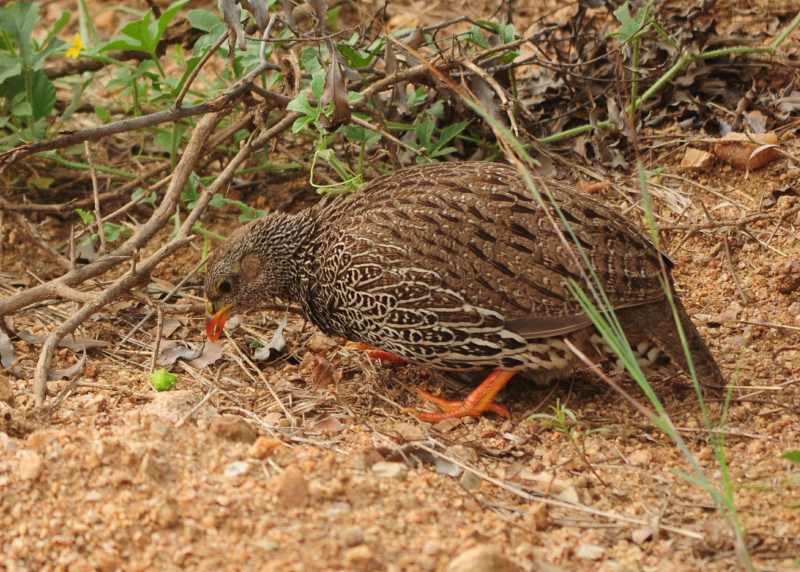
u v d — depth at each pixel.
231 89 11.38
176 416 9.38
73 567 7.59
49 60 16.12
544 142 12.83
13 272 12.55
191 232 12.53
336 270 9.86
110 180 13.42
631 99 12.95
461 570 7.21
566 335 9.47
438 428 9.63
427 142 12.62
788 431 9.29
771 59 13.17
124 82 13.01
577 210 9.54
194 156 11.98
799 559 7.68
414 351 9.83
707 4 13.40
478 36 12.45
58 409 9.68
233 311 10.68
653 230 8.61
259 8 11.08
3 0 13.67
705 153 12.75
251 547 7.60
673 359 9.38
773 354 10.44
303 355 10.99
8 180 13.48
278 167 13.09
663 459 9.06
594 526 8.20
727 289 11.45
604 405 9.91
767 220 12.12
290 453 8.70
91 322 11.41
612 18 13.96
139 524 7.84
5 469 8.34
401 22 16.19
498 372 9.86
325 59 12.29
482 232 9.45
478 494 8.55
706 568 7.71
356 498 8.13
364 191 10.30
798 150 12.73
